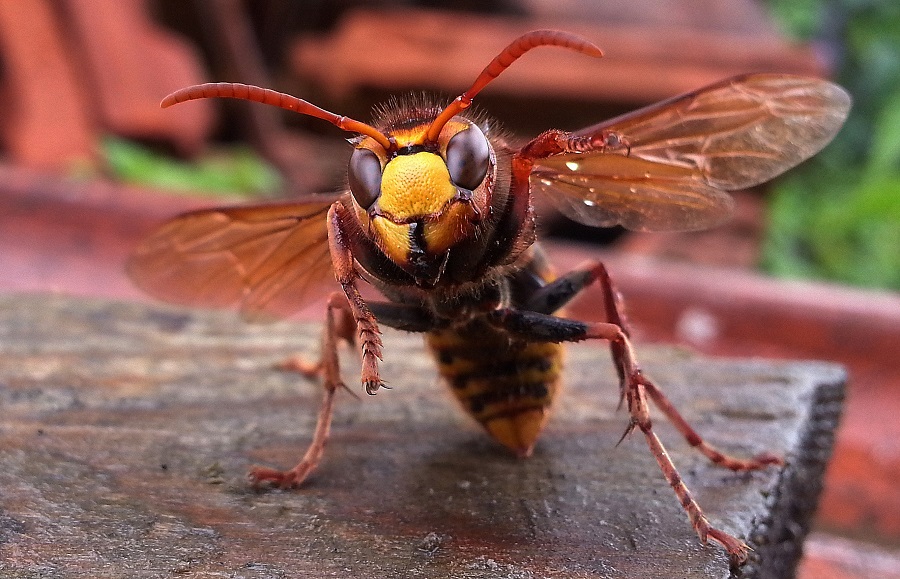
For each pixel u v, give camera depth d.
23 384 0.12
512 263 0.11
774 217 0.29
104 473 0.12
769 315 0.17
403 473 0.12
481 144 0.11
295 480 0.11
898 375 0.16
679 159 0.12
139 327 0.13
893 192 0.27
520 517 0.11
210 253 0.12
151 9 0.34
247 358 0.13
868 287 0.28
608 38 0.30
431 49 0.32
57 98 0.25
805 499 0.12
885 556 0.13
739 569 0.11
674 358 0.13
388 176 0.11
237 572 0.11
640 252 0.25
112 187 0.20
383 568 0.11
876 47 0.42
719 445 0.12
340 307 0.12
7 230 0.19
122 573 0.11
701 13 0.36
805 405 0.12
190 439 0.12
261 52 0.38
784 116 0.12
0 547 0.11
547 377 0.12
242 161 0.30
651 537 0.11
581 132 0.12
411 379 0.13
